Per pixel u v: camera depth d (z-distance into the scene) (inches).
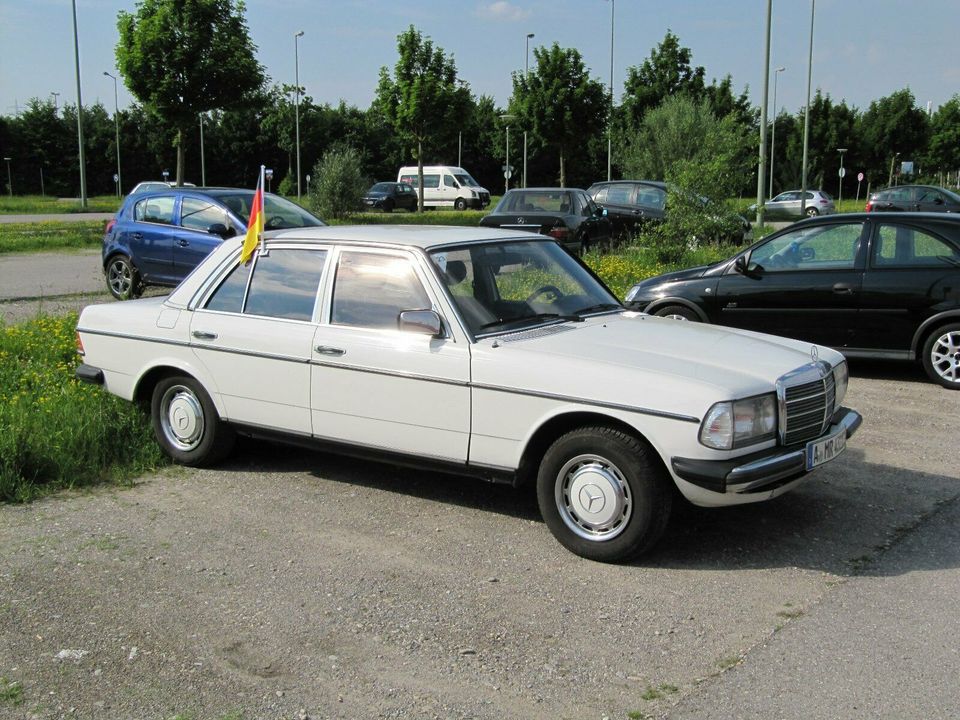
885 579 179.8
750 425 179.0
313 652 152.3
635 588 176.1
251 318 233.0
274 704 136.9
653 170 1400.1
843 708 134.8
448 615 165.3
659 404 177.2
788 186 2412.6
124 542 199.2
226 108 1001.5
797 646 153.4
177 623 162.4
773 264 367.9
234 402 236.7
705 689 140.3
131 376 255.4
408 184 1878.7
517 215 698.2
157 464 251.9
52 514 216.2
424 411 204.2
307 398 222.4
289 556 191.5
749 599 171.3
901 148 2301.9
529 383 189.9
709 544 197.5
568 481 190.4
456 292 206.7
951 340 337.7
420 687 141.6
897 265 343.3
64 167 2874.0
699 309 378.0
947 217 341.7
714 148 817.5
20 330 380.5
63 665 147.9
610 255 705.6
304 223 528.7
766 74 983.6
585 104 1477.6
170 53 954.1
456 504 222.8
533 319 213.0
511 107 1536.7
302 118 2866.6
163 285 540.1
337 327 217.9
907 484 236.4
